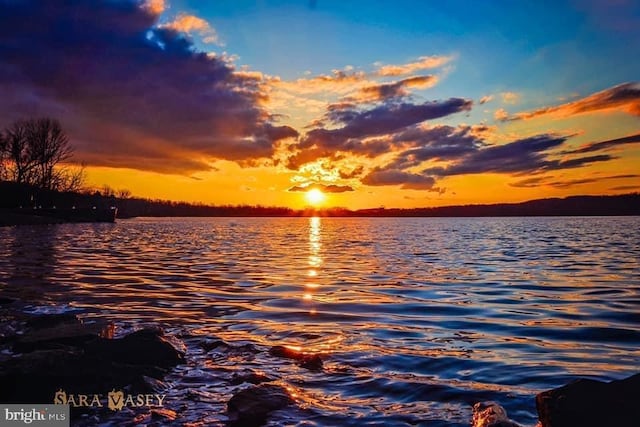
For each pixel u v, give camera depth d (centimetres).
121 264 2397
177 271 2139
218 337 965
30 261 2391
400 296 1497
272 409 585
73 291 1528
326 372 745
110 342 782
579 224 10700
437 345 913
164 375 714
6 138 7600
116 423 551
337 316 1187
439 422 557
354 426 546
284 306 1314
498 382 703
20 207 7656
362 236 6150
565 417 477
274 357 823
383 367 774
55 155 8112
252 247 3947
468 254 3222
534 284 1772
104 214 9188
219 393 650
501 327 1070
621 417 457
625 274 2052
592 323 1106
